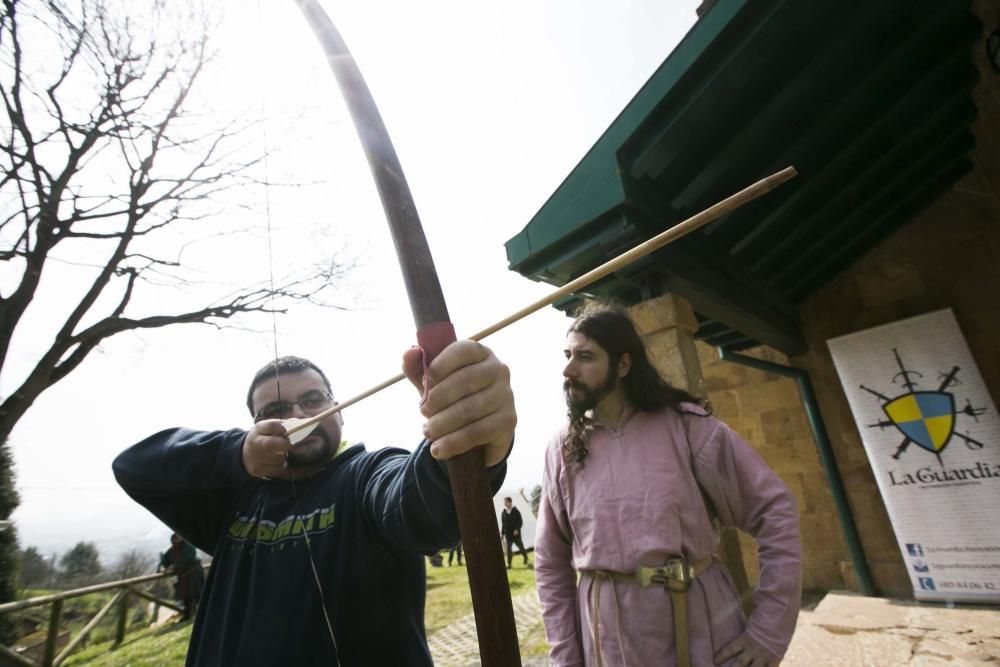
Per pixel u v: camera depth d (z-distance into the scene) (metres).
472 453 0.59
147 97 3.20
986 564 2.82
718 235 2.62
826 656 2.30
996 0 2.26
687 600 1.07
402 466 0.98
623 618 1.10
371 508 0.97
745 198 0.52
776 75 1.95
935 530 3.00
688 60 1.83
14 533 3.51
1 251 2.71
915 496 3.08
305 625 0.93
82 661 4.10
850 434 3.50
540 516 1.48
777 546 1.09
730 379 4.19
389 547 1.01
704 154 2.14
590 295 2.36
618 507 1.18
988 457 2.90
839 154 2.47
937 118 2.74
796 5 1.71
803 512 3.80
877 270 3.49
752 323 2.95
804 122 2.21
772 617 1.03
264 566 1.02
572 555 1.38
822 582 3.67
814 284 3.68
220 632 1.04
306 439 1.15
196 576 5.46
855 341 3.40
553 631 1.29
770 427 3.97
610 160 1.96
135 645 4.48
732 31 1.78
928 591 2.95
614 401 1.34
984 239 3.14
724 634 1.06
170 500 1.27
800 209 2.82
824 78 2.06
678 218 2.24
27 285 2.71
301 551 1.01
